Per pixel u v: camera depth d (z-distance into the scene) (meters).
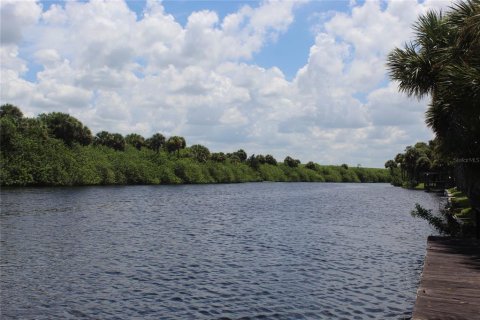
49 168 114.69
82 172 124.94
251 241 32.12
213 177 194.00
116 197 82.62
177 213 55.44
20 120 122.75
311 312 15.34
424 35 24.20
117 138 162.00
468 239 20.92
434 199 84.56
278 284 19.28
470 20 17.62
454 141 27.42
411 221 46.09
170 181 164.50
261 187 158.00
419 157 142.25
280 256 26.05
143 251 27.48
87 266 22.83
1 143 110.88
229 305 16.16
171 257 25.56
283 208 65.56
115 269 22.22
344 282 19.64
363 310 15.56
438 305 10.23
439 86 21.91
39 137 120.69
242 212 58.19
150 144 180.75
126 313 15.28
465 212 34.53
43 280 19.80
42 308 15.80
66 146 130.88
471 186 30.50
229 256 26.00
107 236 33.91
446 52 21.75
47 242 30.42
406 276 20.83
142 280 19.92
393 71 24.95
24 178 109.31
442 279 12.72
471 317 9.39
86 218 46.34
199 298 17.08
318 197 97.06
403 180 188.88
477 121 21.58
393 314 15.12
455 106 20.08
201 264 23.61
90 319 14.68
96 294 17.61
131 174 146.75
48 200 69.38
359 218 49.91
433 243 19.56
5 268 22.08
